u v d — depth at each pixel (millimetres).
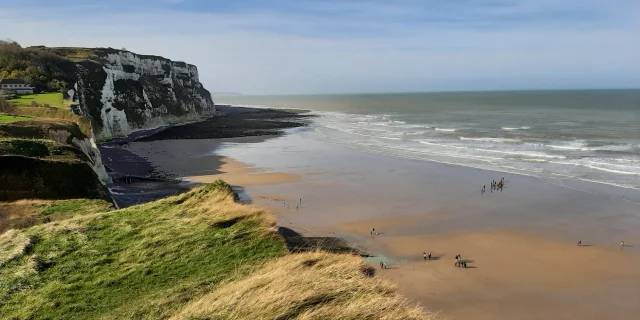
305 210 32531
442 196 36031
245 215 13375
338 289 7129
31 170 25219
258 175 44906
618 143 61250
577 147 58312
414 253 24562
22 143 28953
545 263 23156
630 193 35562
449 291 20188
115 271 9938
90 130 52438
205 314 6797
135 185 40375
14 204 19484
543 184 39156
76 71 87562
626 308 18641
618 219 29703
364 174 44719
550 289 20375
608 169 44219
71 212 18156
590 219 29859
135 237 12281
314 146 65500
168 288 8812
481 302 19203
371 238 26781
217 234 11867
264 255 10297
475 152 56750
